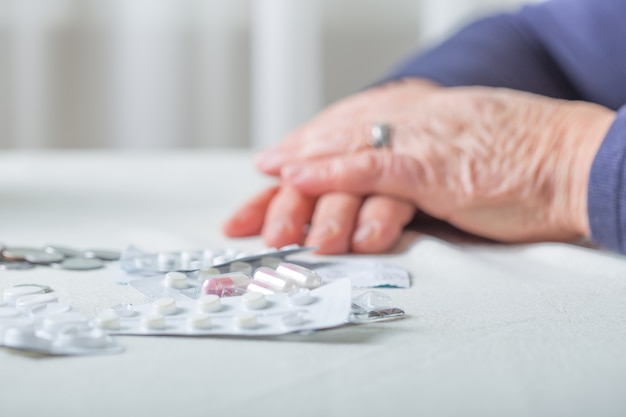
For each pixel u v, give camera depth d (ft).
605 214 2.23
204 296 1.82
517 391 1.58
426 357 1.68
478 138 2.41
